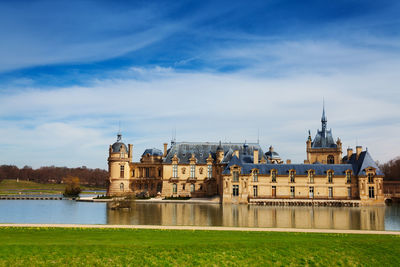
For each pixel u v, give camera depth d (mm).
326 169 129750
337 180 128250
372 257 45281
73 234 52688
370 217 87938
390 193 143750
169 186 151750
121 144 157000
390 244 49250
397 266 43594
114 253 43125
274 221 78500
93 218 82375
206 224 72000
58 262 40938
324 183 128125
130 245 45875
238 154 138500
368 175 125812
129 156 158500
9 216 87250
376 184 125000
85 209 104375
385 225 74312
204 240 49312
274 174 129500
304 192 128375
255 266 42469
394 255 45719
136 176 157625
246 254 44625
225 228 59875
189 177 151375
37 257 41656
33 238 49312
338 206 120750
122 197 108938
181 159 153625
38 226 58938
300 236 53469
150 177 156750
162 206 113812
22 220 79625
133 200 108562
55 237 50219
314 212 98688
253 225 71562
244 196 126438
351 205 122250
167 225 68312
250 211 99062
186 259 42781
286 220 80438
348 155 146375
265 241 49312
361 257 45250
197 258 43094
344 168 129500
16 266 39719
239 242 48531
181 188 151500
